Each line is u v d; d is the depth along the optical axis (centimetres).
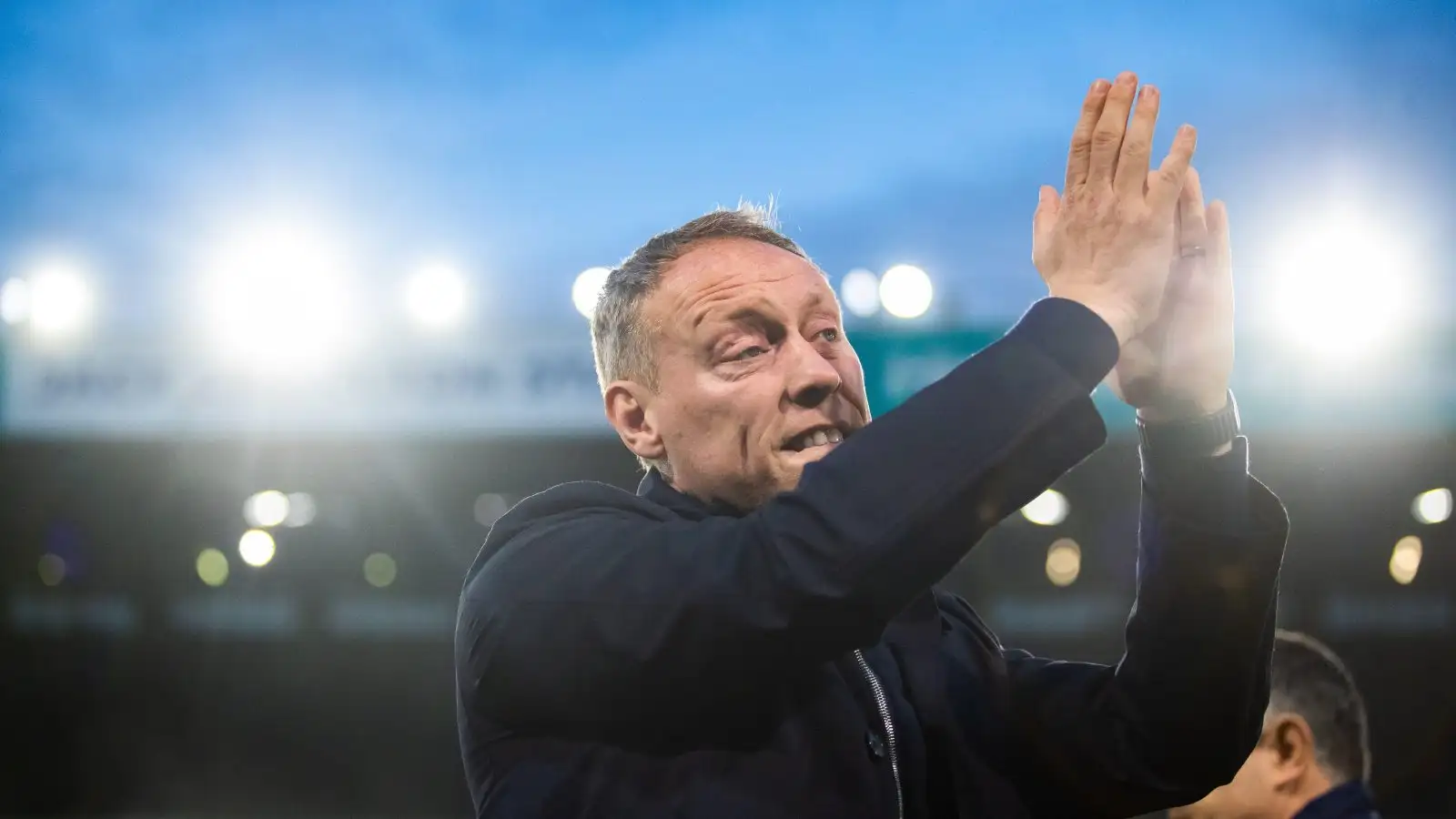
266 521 1146
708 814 138
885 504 129
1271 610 160
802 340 155
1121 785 162
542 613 141
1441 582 973
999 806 161
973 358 136
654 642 135
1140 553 162
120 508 1145
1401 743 992
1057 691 168
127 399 991
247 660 1162
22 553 1144
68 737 1142
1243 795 238
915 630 165
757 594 131
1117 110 143
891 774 146
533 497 160
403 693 1159
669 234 167
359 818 1102
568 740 145
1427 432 824
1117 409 923
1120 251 141
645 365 160
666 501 159
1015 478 130
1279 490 941
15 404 991
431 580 1165
